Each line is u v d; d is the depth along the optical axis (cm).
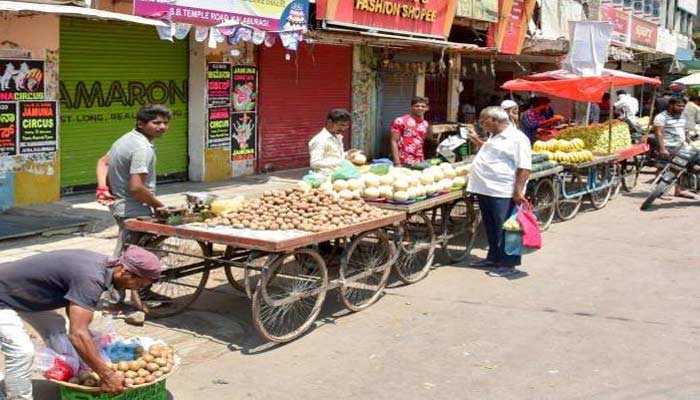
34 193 1034
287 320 631
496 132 808
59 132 1062
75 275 412
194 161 1298
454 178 823
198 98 1280
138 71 1192
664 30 3494
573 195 1148
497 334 620
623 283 786
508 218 812
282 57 1446
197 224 601
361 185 728
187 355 560
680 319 666
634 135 1566
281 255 570
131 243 622
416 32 1658
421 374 534
